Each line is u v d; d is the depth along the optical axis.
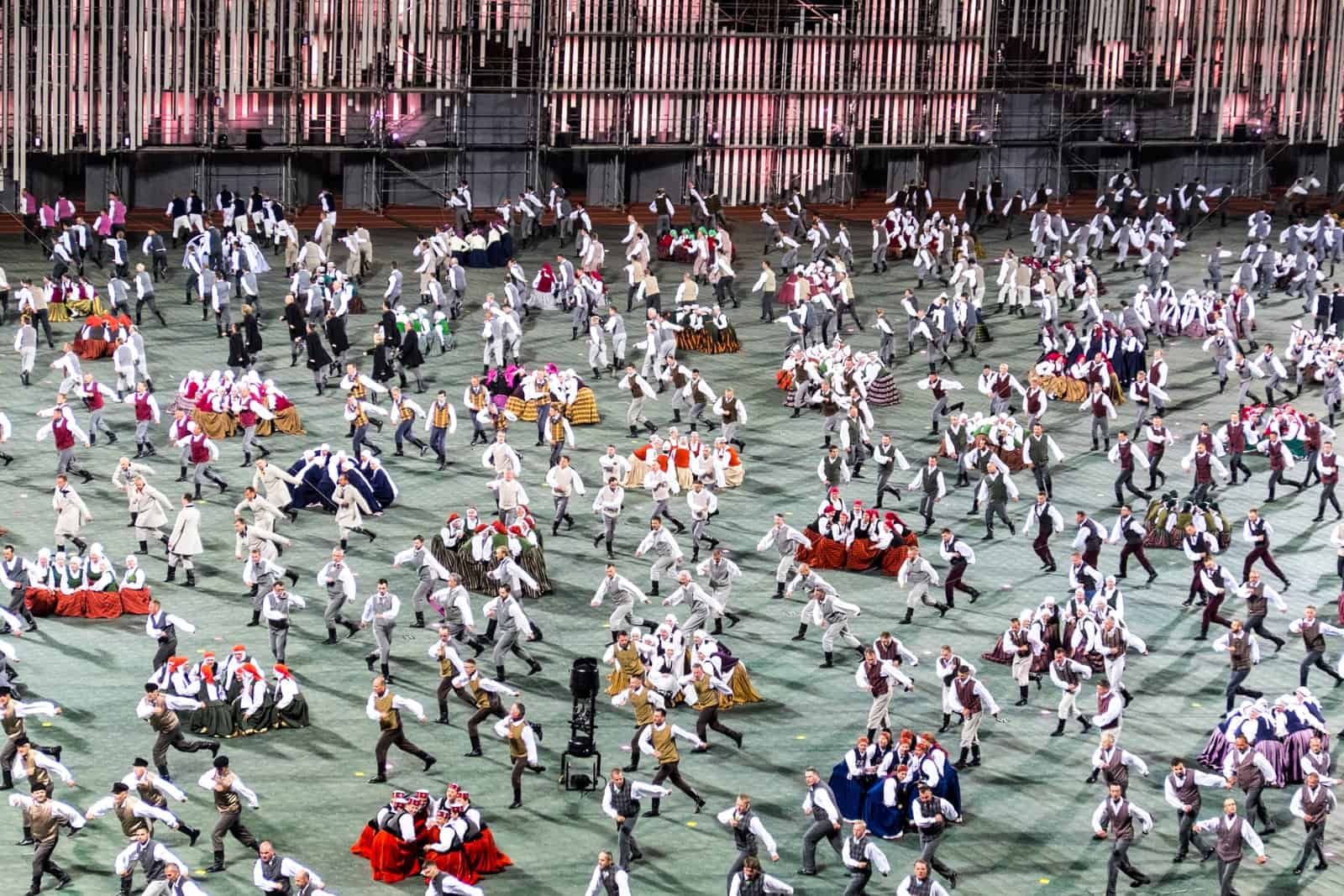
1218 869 35.66
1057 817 37.97
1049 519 49.28
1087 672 41.03
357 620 45.75
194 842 35.72
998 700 42.91
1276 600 44.91
